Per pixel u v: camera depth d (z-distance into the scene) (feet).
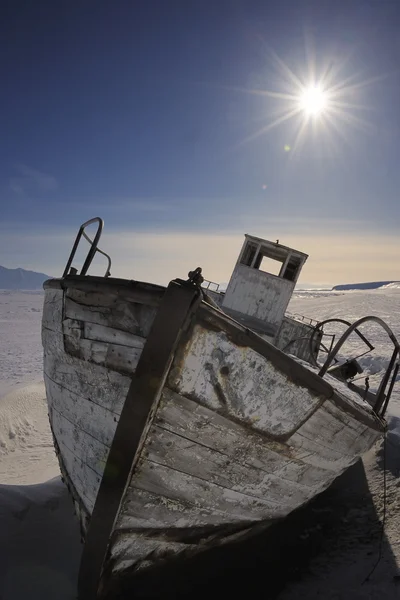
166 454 7.86
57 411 10.25
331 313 94.94
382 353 37.73
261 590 9.51
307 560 10.61
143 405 7.18
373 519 12.09
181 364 7.20
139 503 8.10
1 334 72.64
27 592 8.97
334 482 15.16
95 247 10.92
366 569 9.53
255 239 19.12
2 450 21.27
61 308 9.22
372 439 11.98
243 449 8.38
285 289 18.58
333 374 18.43
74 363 8.91
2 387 32.96
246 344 7.45
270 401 8.11
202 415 7.70
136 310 7.55
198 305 6.96
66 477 10.76
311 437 9.18
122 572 8.79
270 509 10.14
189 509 8.72
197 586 9.46
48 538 10.84
